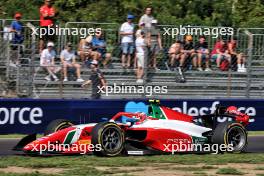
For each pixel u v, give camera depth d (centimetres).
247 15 6284
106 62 4269
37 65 4106
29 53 4241
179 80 4375
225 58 4466
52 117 4022
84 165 2708
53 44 4166
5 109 3903
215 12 6016
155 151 3095
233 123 3231
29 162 2759
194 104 4281
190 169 2661
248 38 4503
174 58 4366
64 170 2572
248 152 3356
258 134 4359
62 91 4156
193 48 4416
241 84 4497
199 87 4422
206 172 2598
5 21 4378
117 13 5781
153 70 4322
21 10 5669
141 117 3142
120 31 4325
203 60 4431
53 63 4169
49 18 4356
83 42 4269
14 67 4097
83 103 4078
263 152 3403
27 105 3962
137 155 3095
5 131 3906
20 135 3944
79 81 4200
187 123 3231
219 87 4462
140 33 4297
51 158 2911
